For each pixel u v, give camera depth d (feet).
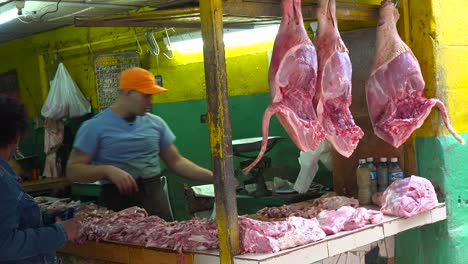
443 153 12.52
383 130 12.20
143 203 14.26
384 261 13.15
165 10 11.11
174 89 22.18
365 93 13.20
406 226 11.27
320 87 10.77
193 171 14.55
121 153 14.02
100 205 14.47
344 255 12.09
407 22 12.74
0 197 8.38
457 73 12.91
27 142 28.04
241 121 19.95
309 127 10.25
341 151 11.15
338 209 11.00
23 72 27.78
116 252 10.39
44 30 25.27
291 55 10.06
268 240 8.76
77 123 25.40
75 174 13.35
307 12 11.40
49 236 8.87
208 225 10.12
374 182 12.89
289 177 18.51
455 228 12.76
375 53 12.33
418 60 12.65
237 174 19.12
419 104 12.10
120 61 22.16
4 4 16.38
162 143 14.73
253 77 19.40
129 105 14.07
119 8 18.01
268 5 10.57
